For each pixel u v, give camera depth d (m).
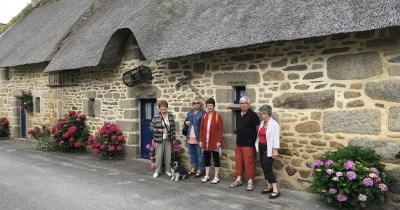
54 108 11.60
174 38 7.10
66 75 11.05
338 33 4.77
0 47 14.57
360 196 4.69
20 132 14.07
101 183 6.71
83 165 8.47
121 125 9.18
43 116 12.29
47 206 5.35
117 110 9.28
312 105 5.67
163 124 7.13
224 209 5.14
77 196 5.86
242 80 6.52
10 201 5.60
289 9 5.60
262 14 5.92
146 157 9.00
